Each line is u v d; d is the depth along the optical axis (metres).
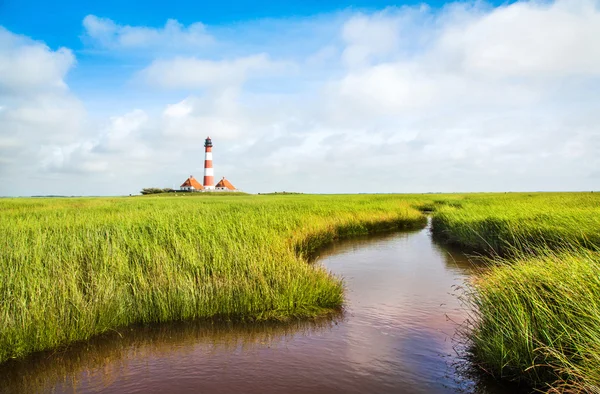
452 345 6.53
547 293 5.57
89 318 6.85
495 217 16.56
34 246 9.48
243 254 10.02
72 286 7.31
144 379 5.46
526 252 11.20
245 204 30.12
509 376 5.24
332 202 34.41
